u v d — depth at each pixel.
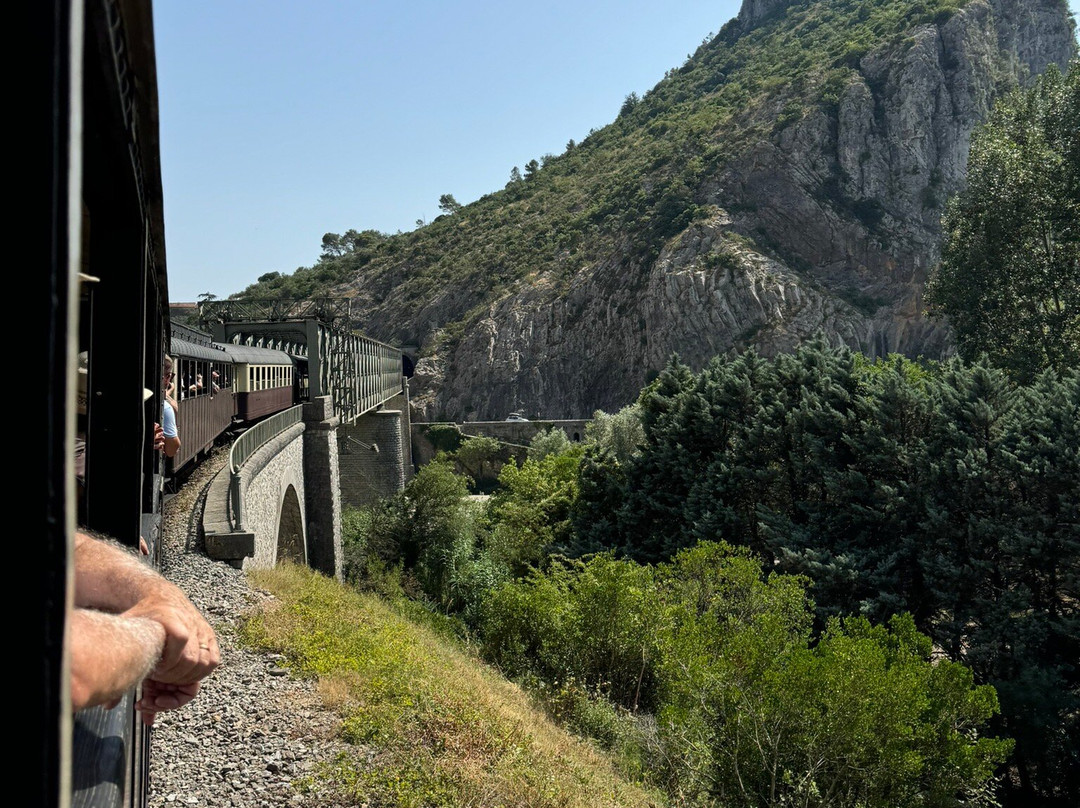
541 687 18.89
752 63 177.00
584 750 13.74
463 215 184.50
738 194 119.00
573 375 119.38
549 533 39.03
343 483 60.38
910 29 123.06
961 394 28.53
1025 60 129.25
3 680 0.71
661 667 19.19
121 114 2.03
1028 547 24.44
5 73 0.67
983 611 24.95
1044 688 22.12
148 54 1.94
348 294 163.88
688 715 15.70
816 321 101.31
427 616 24.08
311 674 11.22
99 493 2.96
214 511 17.42
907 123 114.50
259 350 31.95
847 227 110.94
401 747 9.35
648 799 12.04
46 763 0.72
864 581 26.80
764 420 32.59
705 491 32.09
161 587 1.84
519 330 125.81
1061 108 40.06
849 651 15.34
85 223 2.74
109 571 1.86
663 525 34.41
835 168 115.62
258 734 9.23
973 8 122.94
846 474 29.28
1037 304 42.44
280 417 24.62
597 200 150.00
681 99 188.88
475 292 143.25
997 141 42.38
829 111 118.88
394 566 37.09
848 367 33.44
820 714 14.86
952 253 45.09
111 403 2.94
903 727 14.45
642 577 22.55
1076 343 39.25
